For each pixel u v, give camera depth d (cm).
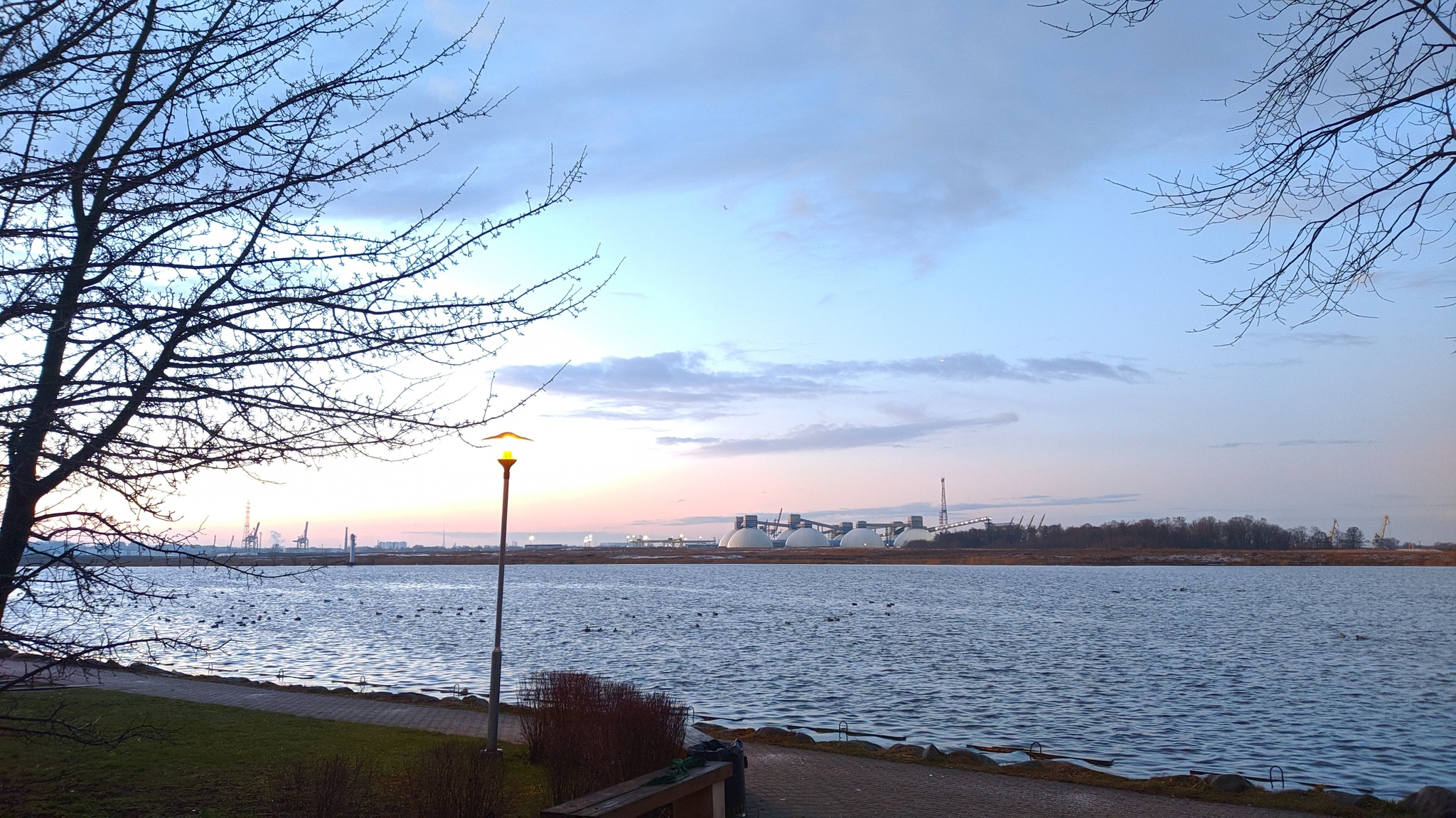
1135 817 1080
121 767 1176
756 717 2250
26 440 477
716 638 4478
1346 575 15200
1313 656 3844
